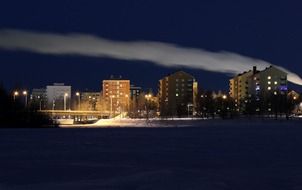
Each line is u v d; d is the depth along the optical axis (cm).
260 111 18038
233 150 3972
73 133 7356
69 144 4762
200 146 4412
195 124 12181
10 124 11725
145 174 2520
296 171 2628
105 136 6294
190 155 3572
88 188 2094
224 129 8538
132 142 5009
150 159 3312
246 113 18938
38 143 4931
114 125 13138
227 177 2395
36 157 3469
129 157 3453
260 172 2589
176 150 4006
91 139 5606
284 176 2431
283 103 17162
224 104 19088
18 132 7900
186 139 5469
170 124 12481
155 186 2133
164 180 2303
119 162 3131
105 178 2398
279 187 2109
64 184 2212
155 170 2697
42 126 12044
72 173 2603
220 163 3044
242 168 2777
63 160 3262
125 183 2223
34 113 12369
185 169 2733
